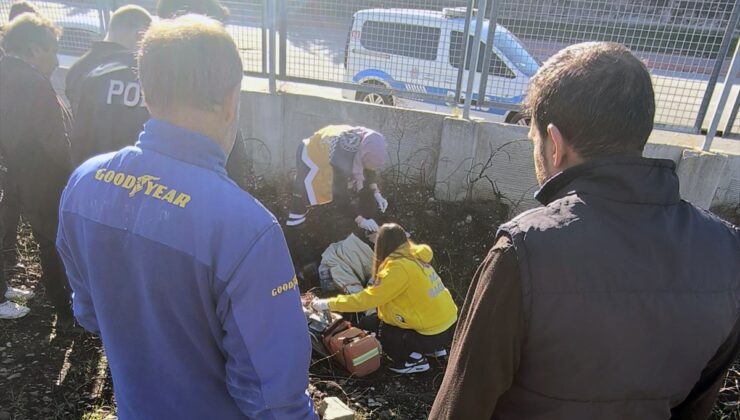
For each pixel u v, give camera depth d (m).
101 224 1.08
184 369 1.13
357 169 3.61
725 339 1.00
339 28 4.65
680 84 3.98
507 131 4.22
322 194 3.68
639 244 0.94
